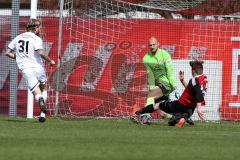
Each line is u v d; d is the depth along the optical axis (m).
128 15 59.72
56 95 55.00
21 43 46.34
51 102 55.59
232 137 38.16
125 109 55.66
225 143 34.78
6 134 37.12
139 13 60.19
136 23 57.34
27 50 46.31
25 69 46.31
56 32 57.22
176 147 32.59
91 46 57.03
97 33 57.22
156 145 33.22
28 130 39.75
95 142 33.91
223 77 57.06
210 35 57.34
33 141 33.91
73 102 55.69
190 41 57.44
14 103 55.06
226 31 57.28
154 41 47.81
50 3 58.19
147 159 28.22
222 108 56.81
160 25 57.44
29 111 52.53
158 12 60.56
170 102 45.59
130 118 50.00
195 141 35.44
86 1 58.44
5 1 67.00
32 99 52.47
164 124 47.28
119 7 59.25
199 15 60.78
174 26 57.50
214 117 56.75
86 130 40.44
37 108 56.00
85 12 58.28
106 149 31.28
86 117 53.75
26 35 46.59
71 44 57.03
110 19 57.38
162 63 47.59
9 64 56.44
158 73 47.84
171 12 60.72
